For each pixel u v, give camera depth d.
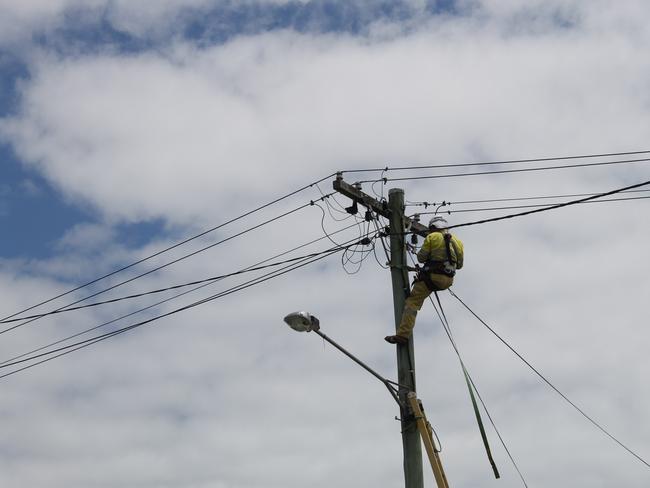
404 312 12.23
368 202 13.00
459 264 12.44
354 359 11.52
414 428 11.68
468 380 12.08
